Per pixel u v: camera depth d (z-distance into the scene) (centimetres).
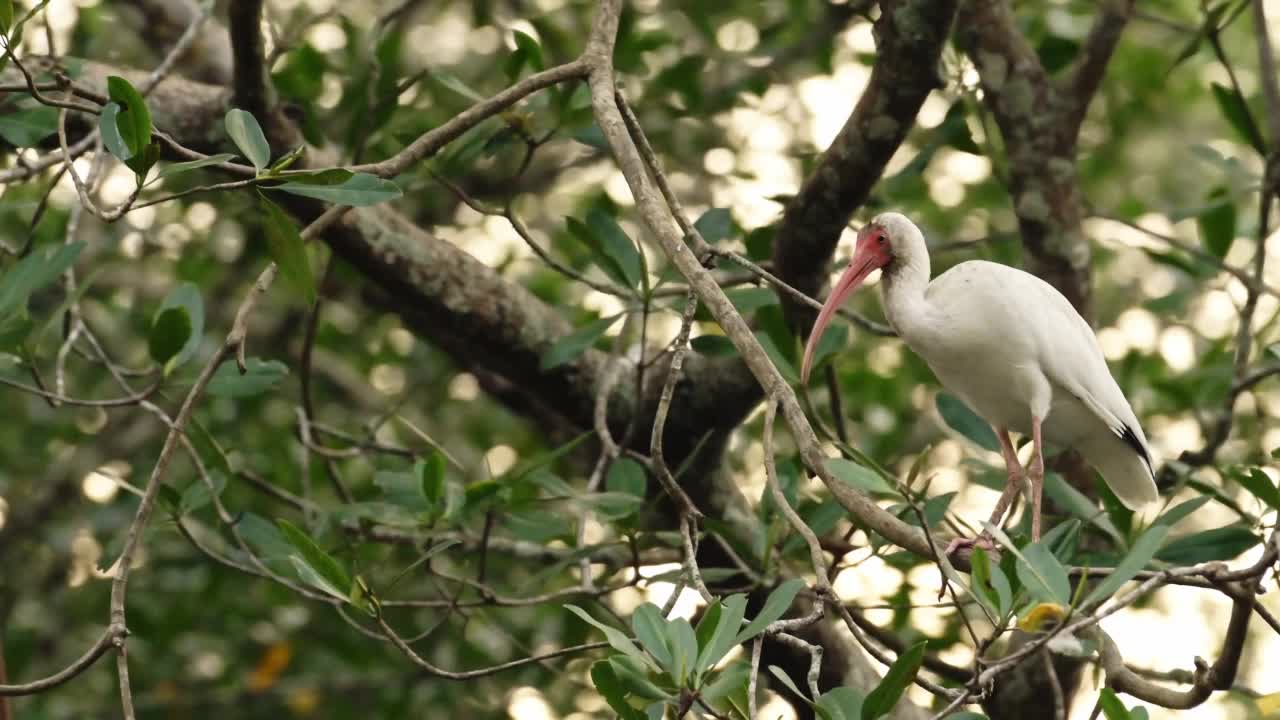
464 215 1446
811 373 993
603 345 1300
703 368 1092
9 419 1504
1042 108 1073
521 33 973
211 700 1369
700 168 1377
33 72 950
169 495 941
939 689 619
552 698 1297
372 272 1059
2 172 891
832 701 579
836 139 975
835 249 1020
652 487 1123
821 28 1320
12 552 1455
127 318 1449
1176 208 1305
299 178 654
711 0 1386
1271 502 696
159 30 1262
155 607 1372
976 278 934
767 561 888
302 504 1030
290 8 1433
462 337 1083
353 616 1336
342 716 1368
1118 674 684
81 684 1382
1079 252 1079
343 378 1468
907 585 997
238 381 887
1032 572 578
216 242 1472
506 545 1070
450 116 1279
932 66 936
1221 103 1062
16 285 830
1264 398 1295
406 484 889
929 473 1334
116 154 633
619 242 947
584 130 1000
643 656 577
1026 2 1348
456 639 1310
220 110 1037
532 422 1304
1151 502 960
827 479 614
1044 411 921
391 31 1240
